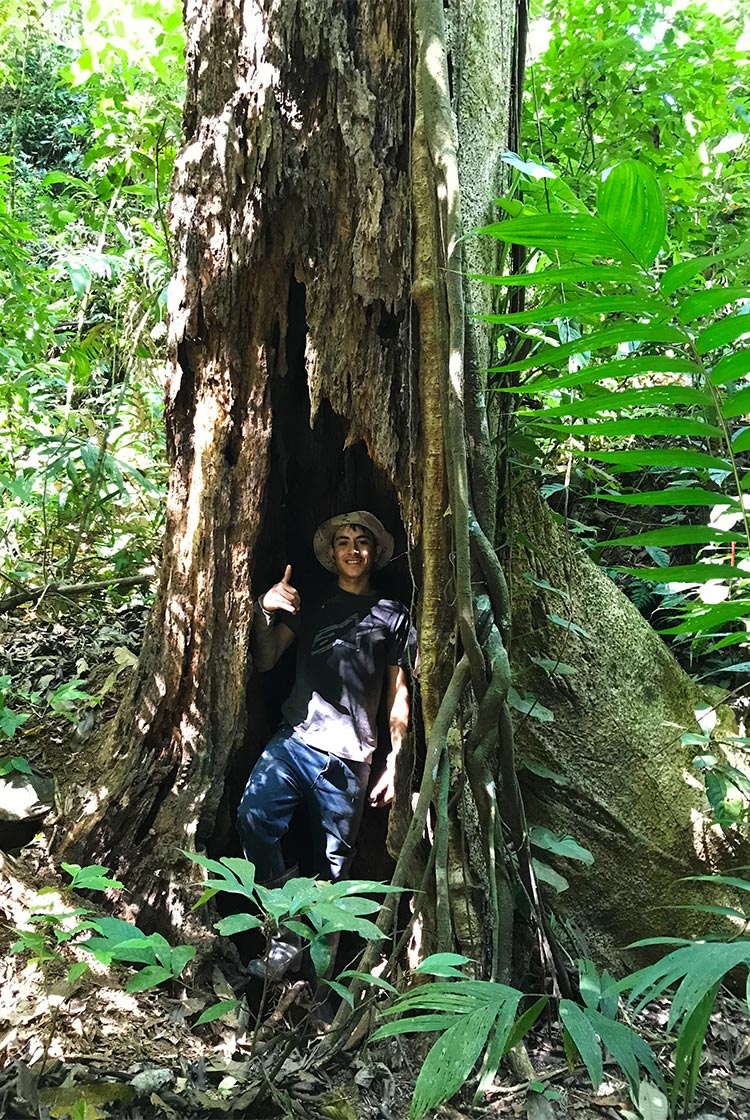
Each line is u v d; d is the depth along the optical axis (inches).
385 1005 97.3
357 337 111.6
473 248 110.3
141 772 116.4
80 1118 78.1
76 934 104.0
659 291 56.7
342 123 108.7
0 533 180.5
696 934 127.2
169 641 117.8
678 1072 63.1
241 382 116.8
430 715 108.1
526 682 128.8
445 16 110.4
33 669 150.1
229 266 112.3
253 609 120.9
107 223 189.6
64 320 213.0
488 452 108.6
